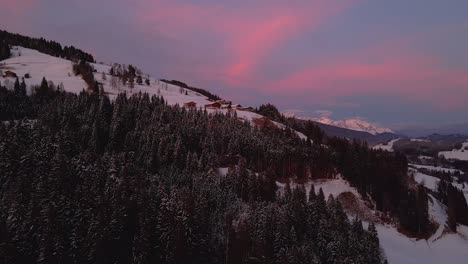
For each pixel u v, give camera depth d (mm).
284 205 87625
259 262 74312
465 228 118125
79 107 128875
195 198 83125
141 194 82250
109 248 75188
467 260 99438
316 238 82375
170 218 76625
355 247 76438
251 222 79062
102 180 86688
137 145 113062
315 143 141375
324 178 123500
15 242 72062
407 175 138625
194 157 109312
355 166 122750
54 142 100938
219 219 83250
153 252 75812
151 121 123125
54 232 73562
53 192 79812
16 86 163125
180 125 124000
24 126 105312
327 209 89938
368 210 113812
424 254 100375
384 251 94688
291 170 122000
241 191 99625
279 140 132875
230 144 121375
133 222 80188
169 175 98875
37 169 87438
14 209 75125
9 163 89500
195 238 78312
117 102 134125
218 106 197125
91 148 105625
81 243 73812
